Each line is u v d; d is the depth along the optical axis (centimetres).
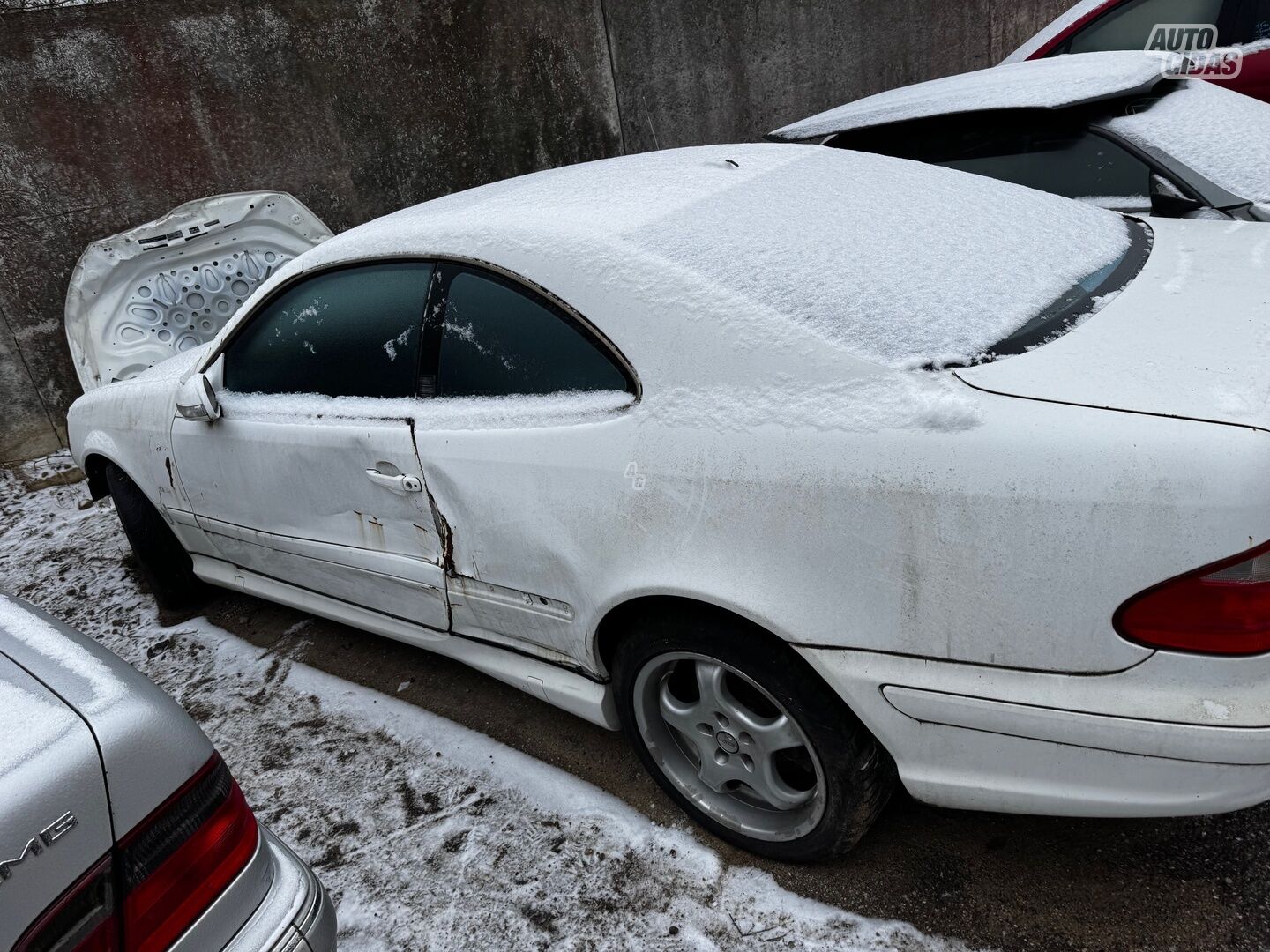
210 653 315
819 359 157
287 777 244
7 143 446
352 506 236
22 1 433
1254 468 124
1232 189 263
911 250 184
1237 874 177
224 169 504
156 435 296
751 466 159
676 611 179
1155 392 137
